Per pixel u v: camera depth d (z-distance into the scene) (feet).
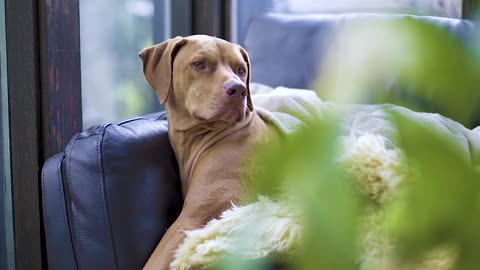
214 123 4.85
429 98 0.98
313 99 5.71
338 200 0.98
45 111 5.52
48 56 5.45
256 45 7.02
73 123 5.82
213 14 7.86
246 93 4.71
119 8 6.97
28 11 5.35
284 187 1.04
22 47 5.41
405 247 1.06
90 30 6.50
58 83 5.59
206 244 3.93
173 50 4.91
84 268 4.67
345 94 1.25
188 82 4.80
